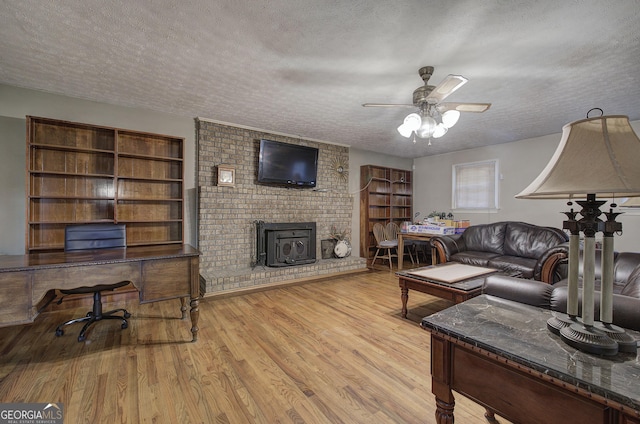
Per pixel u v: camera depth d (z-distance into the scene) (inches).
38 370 76.4
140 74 106.4
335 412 61.7
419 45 86.8
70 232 102.7
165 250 100.7
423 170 264.1
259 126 169.9
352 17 74.6
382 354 86.3
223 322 109.6
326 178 207.6
